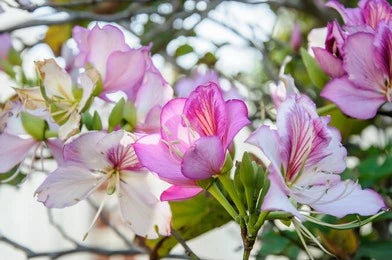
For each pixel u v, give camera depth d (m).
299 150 0.70
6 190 2.50
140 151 0.69
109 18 1.11
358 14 0.82
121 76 0.79
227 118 0.69
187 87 1.14
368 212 0.70
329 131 0.71
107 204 1.40
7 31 1.01
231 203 0.75
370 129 1.38
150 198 0.74
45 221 2.58
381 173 1.00
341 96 0.80
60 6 1.06
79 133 0.75
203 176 0.69
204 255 2.41
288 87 0.80
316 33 0.87
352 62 0.79
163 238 0.95
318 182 0.71
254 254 1.03
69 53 0.87
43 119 0.80
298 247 1.03
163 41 1.37
